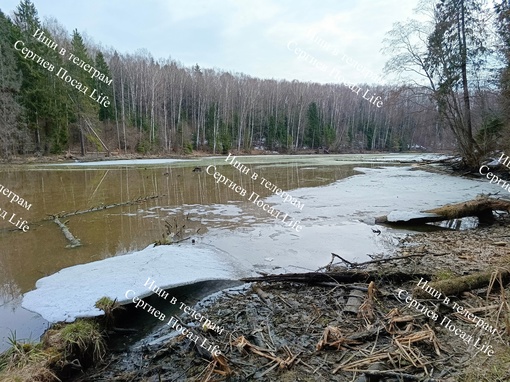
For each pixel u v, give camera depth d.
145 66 50.03
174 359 3.00
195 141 55.75
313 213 9.22
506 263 4.67
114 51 55.03
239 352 2.98
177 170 23.55
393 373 2.56
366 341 3.05
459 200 10.93
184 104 59.53
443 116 19.50
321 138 64.31
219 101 57.34
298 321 3.50
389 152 63.47
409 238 6.81
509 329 2.94
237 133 59.66
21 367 2.79
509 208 7.96
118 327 3.64
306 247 6.23
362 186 14.70
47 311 3.71
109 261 5.29
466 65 17.67
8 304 4.07
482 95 17.53
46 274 5.07
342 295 4.08
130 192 13.30
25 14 34.53
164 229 7.66
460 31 17.59
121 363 3.06
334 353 2.90
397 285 4.34
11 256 5.91
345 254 5.82
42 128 34.12
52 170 23.14
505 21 15.09
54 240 6.88
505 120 15.59
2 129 27.94
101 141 40.62
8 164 27.06
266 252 5.93
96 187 14.75
